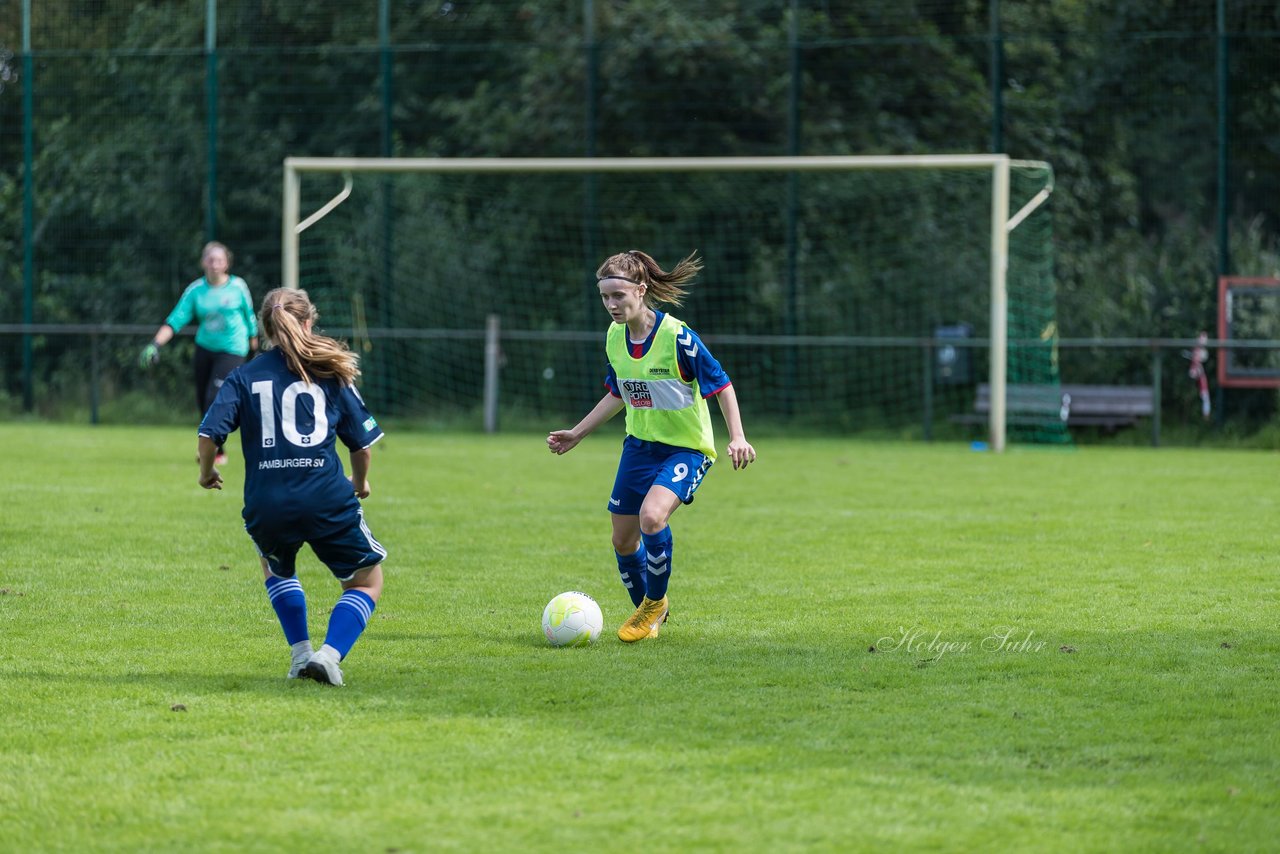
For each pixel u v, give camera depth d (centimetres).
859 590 2320
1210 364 5984
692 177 6556
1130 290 6128
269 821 1187
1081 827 1176
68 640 1905
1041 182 5925
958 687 1641
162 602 2184
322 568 2525
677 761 1345
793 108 6244
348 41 6731
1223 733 1452
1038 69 6219
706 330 6588
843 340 5831
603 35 6662
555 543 2841
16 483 3775
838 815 1201
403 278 6575
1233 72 5916
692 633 1969
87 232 6638
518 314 6669
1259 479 4206
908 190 6344
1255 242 5931
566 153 6650
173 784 1282
